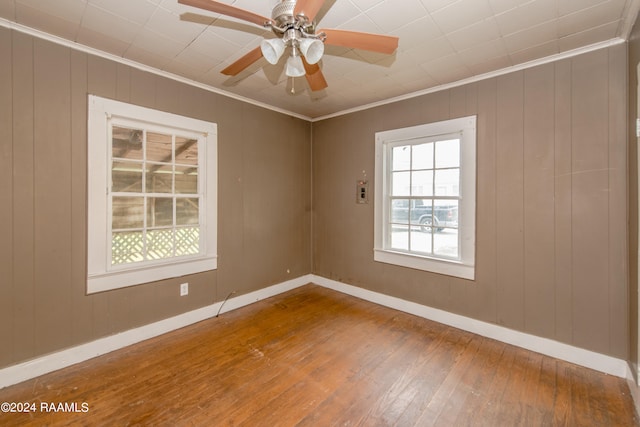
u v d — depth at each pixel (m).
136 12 1.84
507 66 2.53
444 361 2.31
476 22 1.92
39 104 2.09
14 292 2.03
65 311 2.23
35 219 2.10
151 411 1.77
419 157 3.20
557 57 2.32
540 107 2.41
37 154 2.09
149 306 2.67
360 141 3.67
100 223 2.38
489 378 2.09
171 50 2.32
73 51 2.22
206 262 3.08
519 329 2.54
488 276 2.70
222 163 3.21
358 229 3.73
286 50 2.23
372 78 2.80
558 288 2.36
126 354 2.40
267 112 3.65
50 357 2.16
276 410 1.78
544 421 1.70
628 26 1.94
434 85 2.95
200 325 2.94
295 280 4.09
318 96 3.29
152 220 2.71
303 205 4.16
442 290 3.00
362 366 2.24
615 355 2.13
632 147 1.96
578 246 2.27
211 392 1.94
